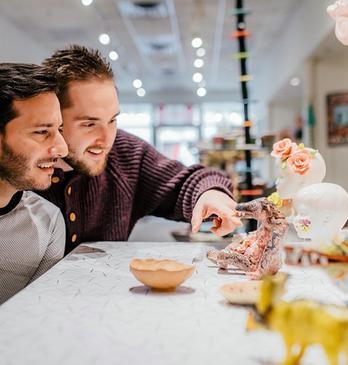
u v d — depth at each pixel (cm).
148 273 89
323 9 434
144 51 762
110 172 153
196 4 530
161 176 158
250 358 61
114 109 129
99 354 63
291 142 112
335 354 58
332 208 96
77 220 145
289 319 60
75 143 127
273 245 97
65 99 123
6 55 579
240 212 100
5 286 120
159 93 1186
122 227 154
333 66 525
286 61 648
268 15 597
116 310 81
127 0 517
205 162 336
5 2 519
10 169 108
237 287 84
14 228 121
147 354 63
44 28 629
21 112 104
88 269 110
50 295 89
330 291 89
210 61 849
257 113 1023
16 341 67
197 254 125
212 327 72
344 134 518
